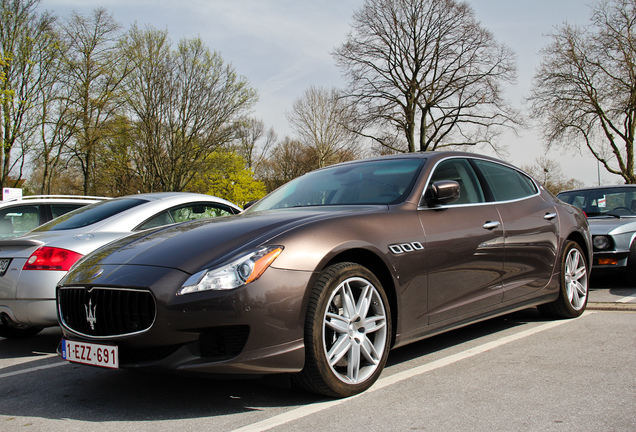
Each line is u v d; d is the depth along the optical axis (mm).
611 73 28375
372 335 3033
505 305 3869
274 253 2656
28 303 4301
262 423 2488
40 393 3236
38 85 28094
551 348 3637
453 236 3451
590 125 28875
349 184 3836
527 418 2408
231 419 2574
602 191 7570
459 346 3828
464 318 3506
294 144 65125
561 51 29078
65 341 2910
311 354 2660
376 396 2797
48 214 6762
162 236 3150
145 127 33688
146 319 2605
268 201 4164
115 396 3070
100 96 31203
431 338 4152
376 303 2998
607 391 2719
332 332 2822
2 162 27188
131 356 2664
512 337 4020
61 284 3037
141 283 2615
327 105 54250
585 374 3016
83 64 30250
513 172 4551
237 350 2543
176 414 2691
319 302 2691
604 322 4430
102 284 2734
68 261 4340
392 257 3057
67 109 29828
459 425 2357
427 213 3418
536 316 4840
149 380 3373
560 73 29219
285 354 2586
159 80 33344
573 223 4738
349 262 2898
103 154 33156
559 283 4469
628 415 2393
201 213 5719
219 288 2521
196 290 2531
